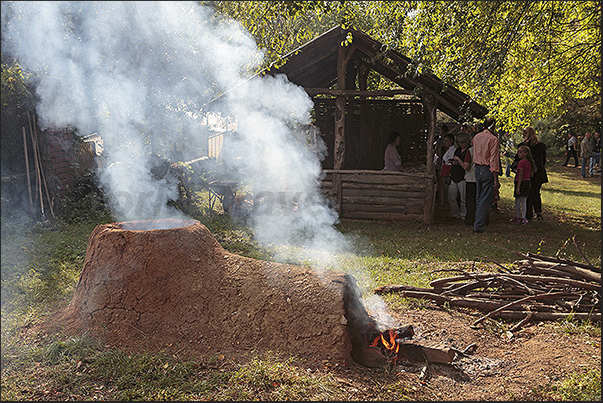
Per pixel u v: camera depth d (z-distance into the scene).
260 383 3.69
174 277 4.67
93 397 3.54
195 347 4.30
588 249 8.47
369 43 10.08
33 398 3.52
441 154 12.64
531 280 5.52
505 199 15.03
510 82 11.73
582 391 3.63
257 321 4.42
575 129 27.52
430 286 5.95
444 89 9.73
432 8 8.67
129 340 4.38
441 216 11.74
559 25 9.77
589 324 4.88
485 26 8.85
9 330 4.62
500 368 4.19
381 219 10.88
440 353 4.21
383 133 14.45
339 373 3.93
